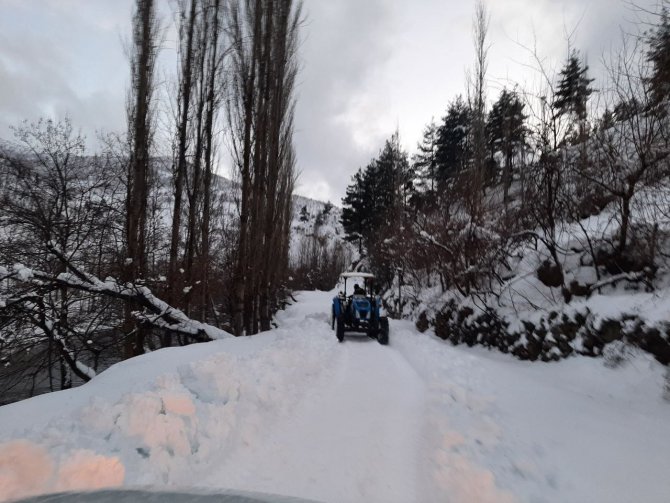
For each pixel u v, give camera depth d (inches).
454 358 319.0
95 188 656.4
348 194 1939.0
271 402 201.9
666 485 121.9
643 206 301.7
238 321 502.6
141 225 520.4
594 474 129.7
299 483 136.3
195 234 598.2
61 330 520.7
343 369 306.8
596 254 323.0
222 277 673.0
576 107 336.8
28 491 106.7
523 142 374.9
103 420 139.2
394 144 1240.8
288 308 1149.1
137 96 478.0
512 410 194.4
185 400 156.6
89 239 634.8
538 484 125.0
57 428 136.9
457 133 1332.4
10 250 553.0
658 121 268.4
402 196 1018.1
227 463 146.8
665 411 181.3
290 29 581.9
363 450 161.3
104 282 473.4
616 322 250.5
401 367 317.1
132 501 101.9
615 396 212.1
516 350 339.9
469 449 150.0
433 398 221.5
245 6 510.6
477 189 484.1
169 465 130.8
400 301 798.5
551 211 331.0
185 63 536.7
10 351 505.0
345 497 128.3
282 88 567.2
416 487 133.6
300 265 2176.4
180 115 545.6
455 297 502.9
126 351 474.3
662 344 216.2
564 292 325.7
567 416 183.6
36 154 620.7
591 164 332.8
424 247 605.9
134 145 518.6
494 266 445.7
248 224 530.6
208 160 561.0
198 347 339.3
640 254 285.9
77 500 101.9
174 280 530.0
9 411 174.1
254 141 519.8
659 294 246.2
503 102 426.9
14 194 581.3
